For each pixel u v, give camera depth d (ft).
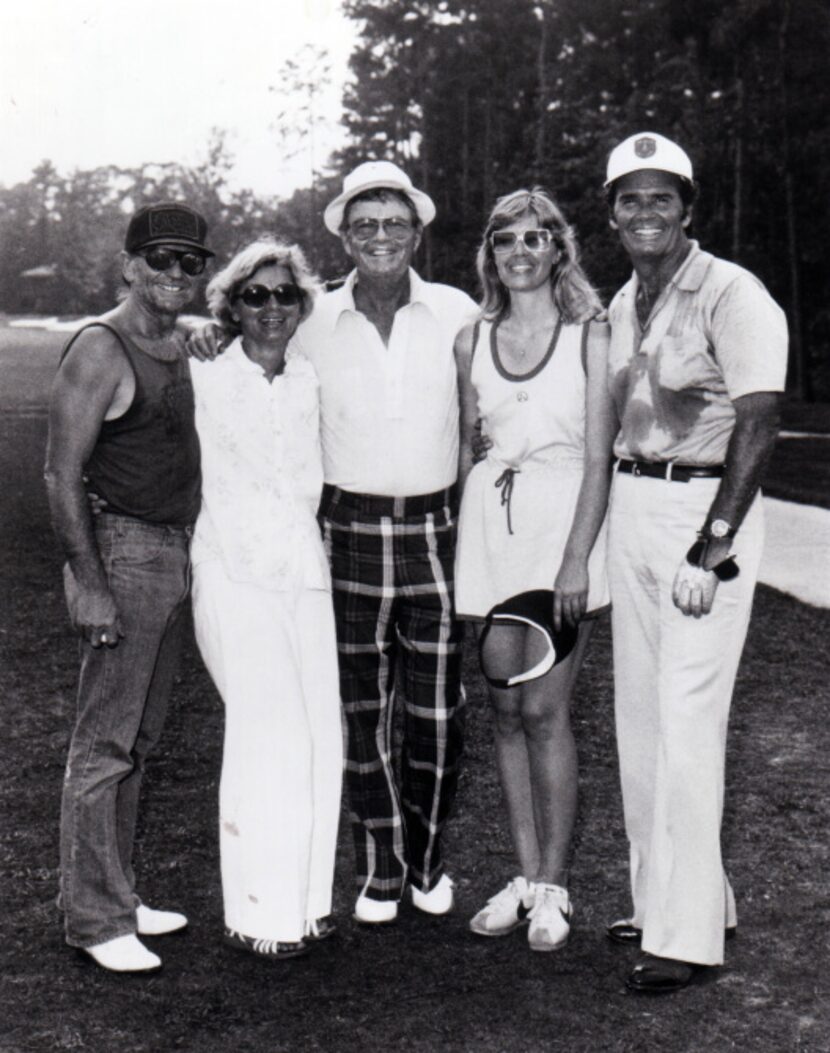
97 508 12.16
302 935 12.50
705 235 132.98
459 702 13.55
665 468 12.24
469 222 162.50
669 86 135.64
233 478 12.53
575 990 11.87
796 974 12.17
